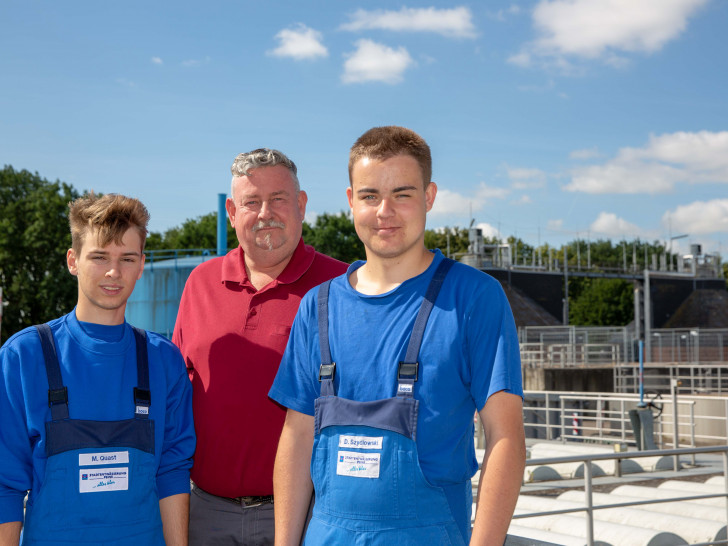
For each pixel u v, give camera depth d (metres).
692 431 12.12
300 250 2.98
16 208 47.34
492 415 1.91
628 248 104.06
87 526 2.21
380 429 1.90
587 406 22.69
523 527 6.30
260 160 2.80
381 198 2.02
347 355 2.01
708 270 59.28
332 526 1.94
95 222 2.32
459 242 82.81
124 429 2.31
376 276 2.10
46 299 45.00
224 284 2.96
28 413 2.22
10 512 2.20
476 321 1.94
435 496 1.90
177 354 2.60
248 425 2.79
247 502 2.84
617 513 6.78
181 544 2.50
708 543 5.54
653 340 33.66
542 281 50.69
